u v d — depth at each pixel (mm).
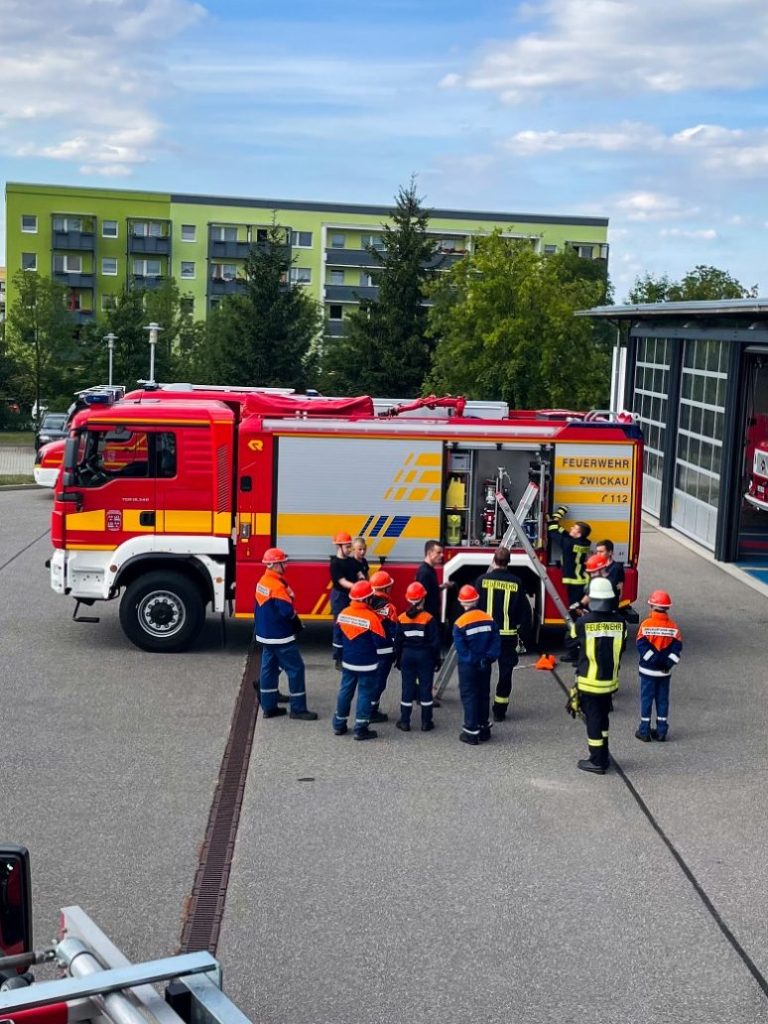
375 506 14062
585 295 37250
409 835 8883
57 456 28172
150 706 12141
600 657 10273
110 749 10758
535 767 10539
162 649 14273
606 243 90562
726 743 11375
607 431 14188
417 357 49250
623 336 33125
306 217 88938
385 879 8102
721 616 17047
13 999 3373
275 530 14070
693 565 21188
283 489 14016
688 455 24562
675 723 12000
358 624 11062
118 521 14039
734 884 8148
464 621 10945
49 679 13078
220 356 52469
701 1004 6559
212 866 8258
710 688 13336
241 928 7348
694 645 15328
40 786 9781
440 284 39781
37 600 17172
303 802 9531
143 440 13961
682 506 24969
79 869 8172
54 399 60688
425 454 14016
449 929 7387
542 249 90000
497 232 36438
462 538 14203
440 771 10367
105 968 3701
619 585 13867
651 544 23531
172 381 56125
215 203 88125
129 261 88375
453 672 13680
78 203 87125
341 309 89938
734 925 7527
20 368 60688
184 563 14305
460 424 14094
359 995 6582
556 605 13805
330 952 7066
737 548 21609
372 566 14141
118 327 54562
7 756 10508
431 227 87750
